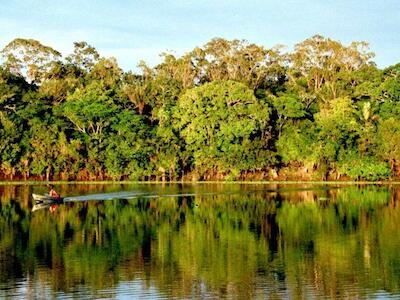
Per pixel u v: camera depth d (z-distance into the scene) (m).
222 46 140.12
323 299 31.47
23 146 109.62
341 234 48.97
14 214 60.94
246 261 39.59
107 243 45.56
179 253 42.03
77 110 110.88
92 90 114.38
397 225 53.19
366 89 127.19
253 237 47.91
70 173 111.38
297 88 133.75
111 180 112.19
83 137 112.44
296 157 111.31
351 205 68.25
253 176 113.38
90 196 79.06
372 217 58.22
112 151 111.00
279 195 80.81
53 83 123.44
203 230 51.28
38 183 103.75
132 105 122.12
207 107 110.38
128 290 33.12
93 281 34.81
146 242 45.97
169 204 69.94
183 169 113.25
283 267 37.94
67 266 38.31
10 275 36.12
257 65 139.62
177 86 129.88
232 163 109.69
